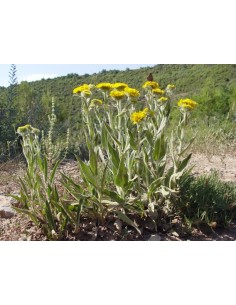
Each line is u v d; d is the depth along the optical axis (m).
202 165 1.25
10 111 1.52
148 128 0.79
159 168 0.77
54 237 0.71
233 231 0.78
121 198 0.72
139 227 0.75
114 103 0.83
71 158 1.38
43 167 0.74
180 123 0.76
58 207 0.73
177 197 0.77
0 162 1.28
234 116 2.14
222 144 1.55
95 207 0.75
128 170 0.75
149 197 0.75
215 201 0.81
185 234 0.75
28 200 0.77
